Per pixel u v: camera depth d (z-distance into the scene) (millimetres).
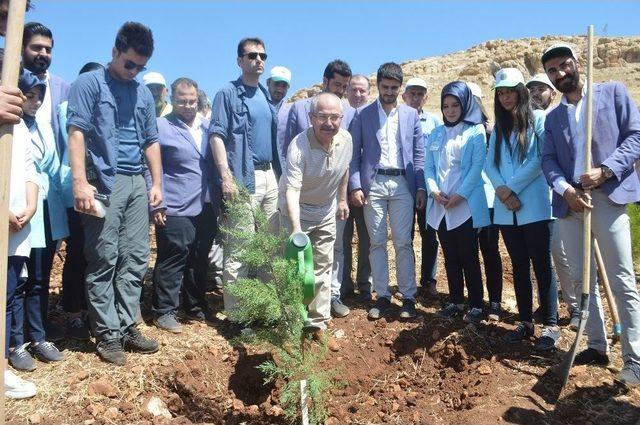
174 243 5207
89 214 4379
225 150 5266
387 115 5902
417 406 4488
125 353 4734
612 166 4199
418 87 6820
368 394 4914
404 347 5418
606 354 4664
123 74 4527
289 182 4926
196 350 4961
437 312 5832
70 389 4211
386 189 5805
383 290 5891
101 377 4383
